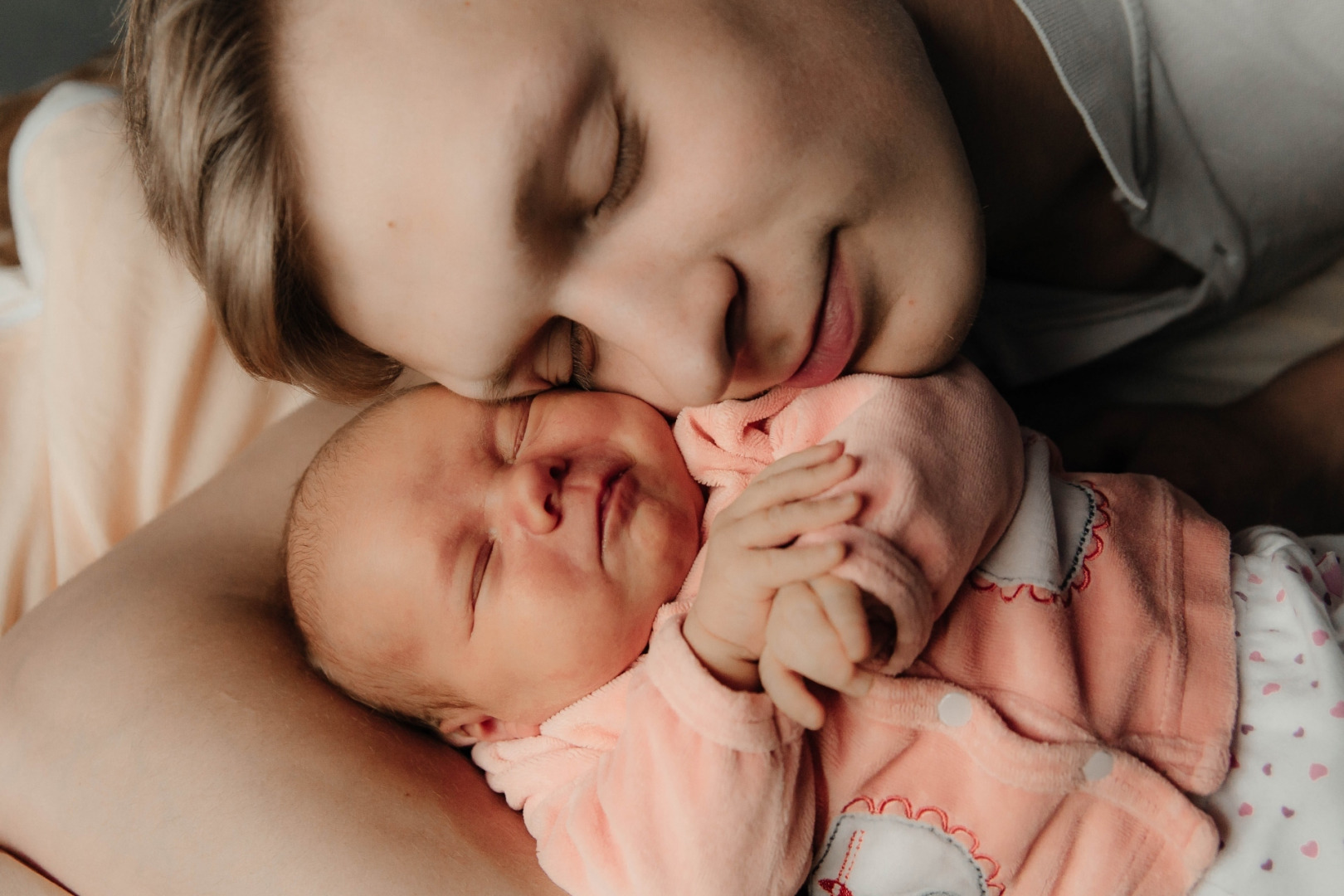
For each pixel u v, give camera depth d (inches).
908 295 31.3
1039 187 44.4
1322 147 42.4
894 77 29.5
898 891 32.1
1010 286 51.8
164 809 33.8
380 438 39.9
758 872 29.4
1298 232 47.9
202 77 27.1
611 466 37.4
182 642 38.2
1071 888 31.7
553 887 32.4
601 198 26.8
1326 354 52.0
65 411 50.2
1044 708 31.5
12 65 75.5
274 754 34.7
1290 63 39.0
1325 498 50.9
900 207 29.5
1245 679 33.9
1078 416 58.8
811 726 28.0
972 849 31.3
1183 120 40.7
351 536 38.5
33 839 35.4
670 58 26.2
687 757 29.9
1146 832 31.5
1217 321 56.6
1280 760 32.1
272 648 39.5
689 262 27.9
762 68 27.0
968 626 32.9
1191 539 36.7
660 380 29.2
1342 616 35.0
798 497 29.5
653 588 36.5
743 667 30.3
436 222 25.9
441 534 37.4
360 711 38.2
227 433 53.5
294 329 31.2
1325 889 30.4
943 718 31.4
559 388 39.5
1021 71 39.4
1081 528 35.6
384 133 25.2
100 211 51.1
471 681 37.8
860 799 31.9
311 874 31.7
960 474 31.9
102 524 50.3
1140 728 32.7
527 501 35.8
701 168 26.6
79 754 35.5
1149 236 44.8
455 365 30.0
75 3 74.3
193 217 29.6
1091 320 52.1
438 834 33.2
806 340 30.4
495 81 24.5
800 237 28.2
